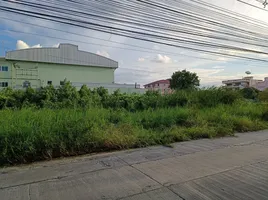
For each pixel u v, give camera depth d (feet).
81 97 47.42
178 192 9.84
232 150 17.33
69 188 10.02
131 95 48.67
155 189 10.07
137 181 10.92
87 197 9.21
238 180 11.31
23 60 106.83
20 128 14.85
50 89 46.85
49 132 15.47
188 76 128.47
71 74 117.91
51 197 9.16
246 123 27.99
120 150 16.67
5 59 103.60
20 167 12.73
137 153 15.87
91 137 16.53
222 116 28.99
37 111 21.13
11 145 13.53
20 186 10.19
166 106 38.06
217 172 12.37
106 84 108.58
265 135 24.08
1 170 12.22
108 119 24.06
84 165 13.15
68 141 15.55
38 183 10.53
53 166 12.93
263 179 11.50
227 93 41.93
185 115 27.37
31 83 107.86
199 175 11.86
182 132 21.71
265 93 58.90
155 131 21.83
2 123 15.80
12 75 104.06
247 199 9.35
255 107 38.55
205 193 9.79
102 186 10.28
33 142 14.30
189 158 14.89
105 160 14.15
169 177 11.50
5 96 40.55
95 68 124.16
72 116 19.47
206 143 19.49
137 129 20.81
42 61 110.52
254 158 15.20
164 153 15.98
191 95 41.16
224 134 23.38
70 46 116.88
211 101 39.45
